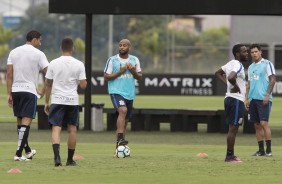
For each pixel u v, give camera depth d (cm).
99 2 5491
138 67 3859
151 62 15775
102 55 16738
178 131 5600
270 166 3319
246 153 3997
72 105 3238
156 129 5659
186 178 2938
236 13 5438
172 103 9275
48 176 2975
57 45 15650
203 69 14125
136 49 18325
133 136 5162
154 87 11394
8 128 5725
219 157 3706
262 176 3000
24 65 3453
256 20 12438
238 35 12512
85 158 3638
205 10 5441
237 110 3416
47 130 5534
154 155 3828
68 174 3033
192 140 4881
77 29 18000
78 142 4656
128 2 5484
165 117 5631
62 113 3238
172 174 3047
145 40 18250
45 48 17200
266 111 3781
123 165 3331
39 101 9538
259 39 12444
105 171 3130
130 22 19075
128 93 3822
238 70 3394
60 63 3238
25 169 3172
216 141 4822
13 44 18088
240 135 5303
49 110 3262
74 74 3247
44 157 3675
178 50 17650
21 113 3472
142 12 5478
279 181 2869
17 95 3459
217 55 16138
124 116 3769
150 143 4644
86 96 5553
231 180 2886
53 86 3244
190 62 14125
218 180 2886
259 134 3812
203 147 4362
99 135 5175
